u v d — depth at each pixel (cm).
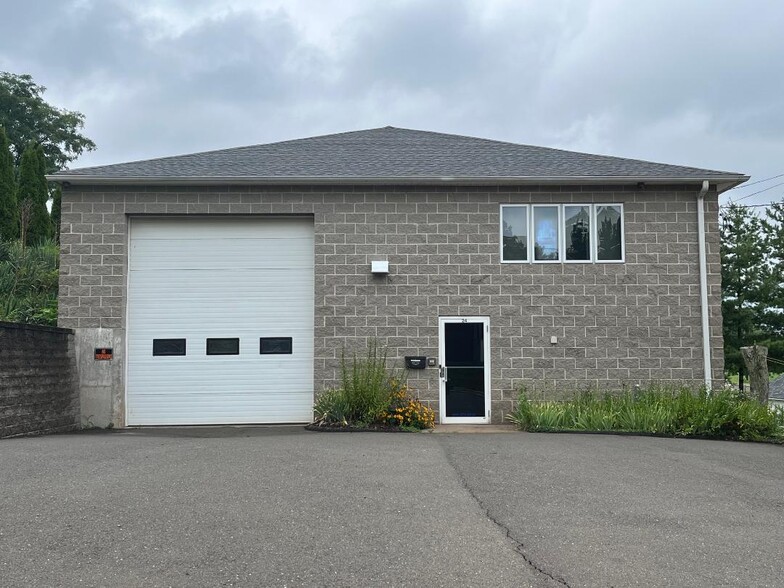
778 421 1202
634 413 1231
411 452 925
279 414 1397
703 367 1392
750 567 494
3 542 505
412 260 1402
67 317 1363
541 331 1396
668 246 1415
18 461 802
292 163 1488
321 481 715
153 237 1413
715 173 1413
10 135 4300
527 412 1273
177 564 470
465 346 1395
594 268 1409
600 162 1518
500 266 1404
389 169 1436
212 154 1578
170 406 1388
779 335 3159
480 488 708
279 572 460
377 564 478
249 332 1408
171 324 1402
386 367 1382
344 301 1391
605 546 529
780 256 3253
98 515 573
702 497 702
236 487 680
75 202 1381
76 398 1341
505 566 480
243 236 1422
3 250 1859
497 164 1492
